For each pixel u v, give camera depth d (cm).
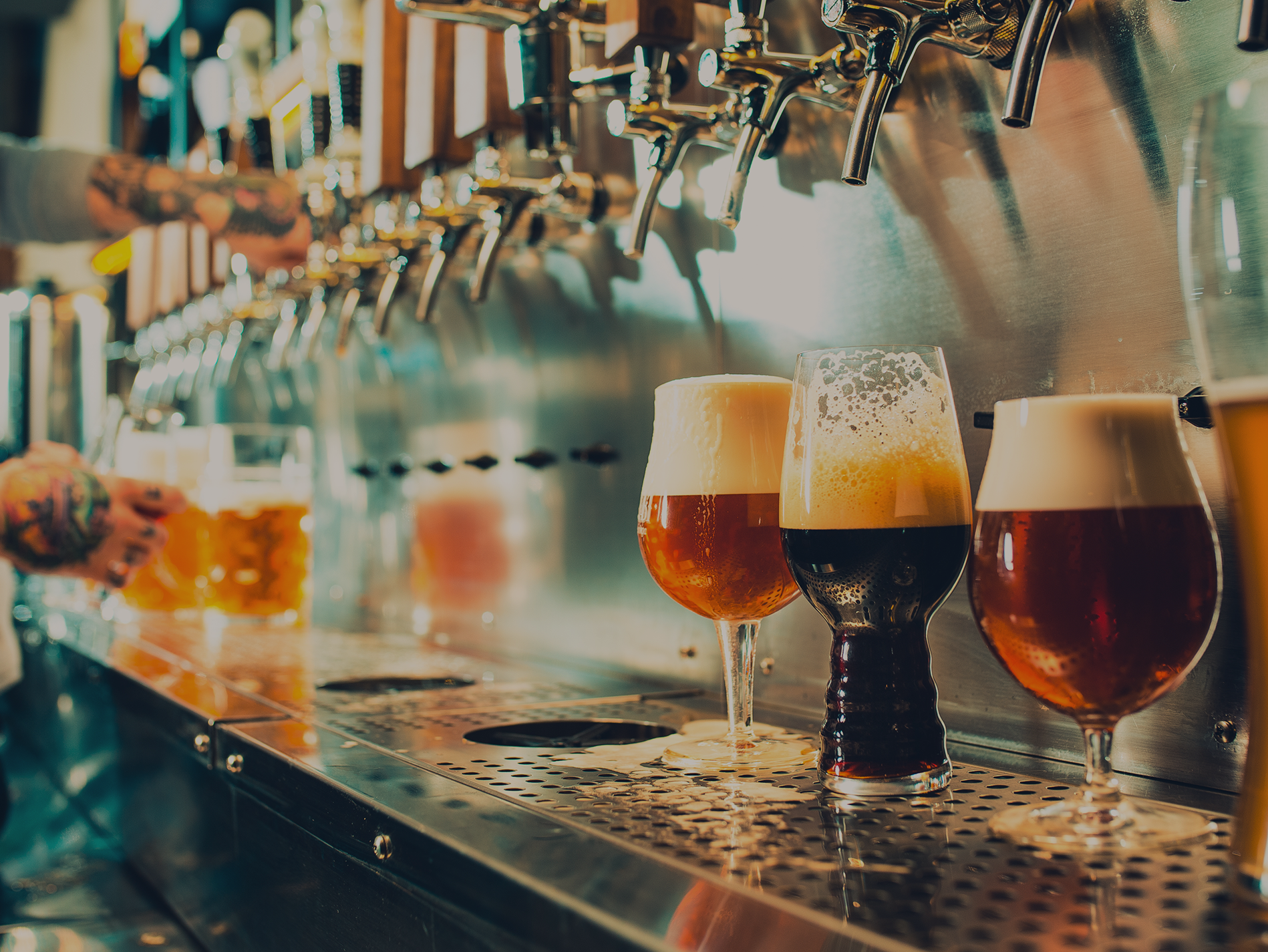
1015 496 55
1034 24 66
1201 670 73
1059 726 82
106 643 167
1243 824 46
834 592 68
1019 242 84
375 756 83
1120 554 52
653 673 128
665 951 43
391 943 66
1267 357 43
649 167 102
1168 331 74
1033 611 53
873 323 97
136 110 372
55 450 151
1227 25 70
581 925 48
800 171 105
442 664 141
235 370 238
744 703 82
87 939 111
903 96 93
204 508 187
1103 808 57
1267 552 43
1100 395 54
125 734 136
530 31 115
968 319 88
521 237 149
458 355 173
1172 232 73
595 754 82
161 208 204
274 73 241
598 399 138
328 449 226
